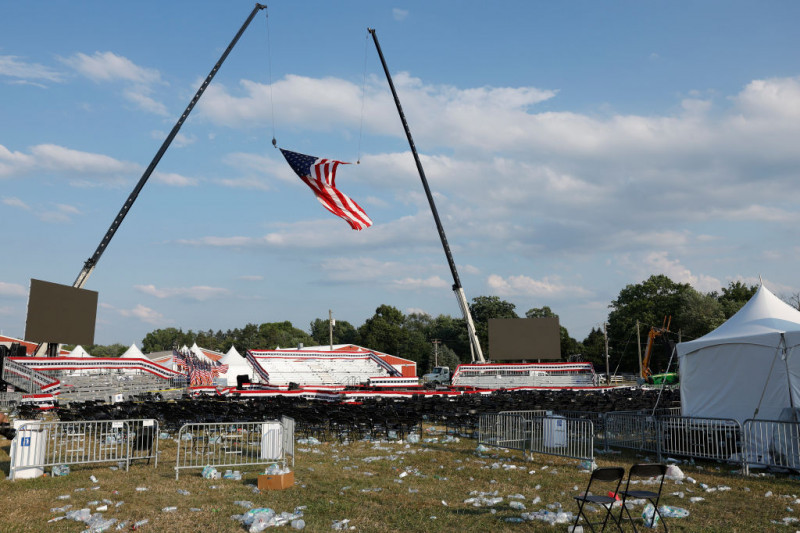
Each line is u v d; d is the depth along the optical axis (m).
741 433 13.21
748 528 8.77
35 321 39.59
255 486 11.81
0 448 17.47
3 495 11.16
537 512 9.59
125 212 51.31
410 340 118.00
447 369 70.62
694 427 15.02
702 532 8.52
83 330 44.53
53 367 41.34
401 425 21.27
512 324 58.00
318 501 10.48
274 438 15.02
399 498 10.76
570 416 23.78
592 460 13.84
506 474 13.34
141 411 23.55
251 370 60.94
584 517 8.66
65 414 22.30
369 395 39.69
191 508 10.05
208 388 46.03
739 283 94.94
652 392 35.78
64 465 14.30
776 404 15.03
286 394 42.12
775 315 16.98
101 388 42.75
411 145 66.06
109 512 9.84
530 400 29.38
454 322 130.00
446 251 63.50
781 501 10.41
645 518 9.00
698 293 87.88
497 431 17.19
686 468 13.92
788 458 13.09
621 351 95.56
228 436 20.66
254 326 147.88
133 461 15.20
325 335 147.88
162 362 68.94
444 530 8.69
